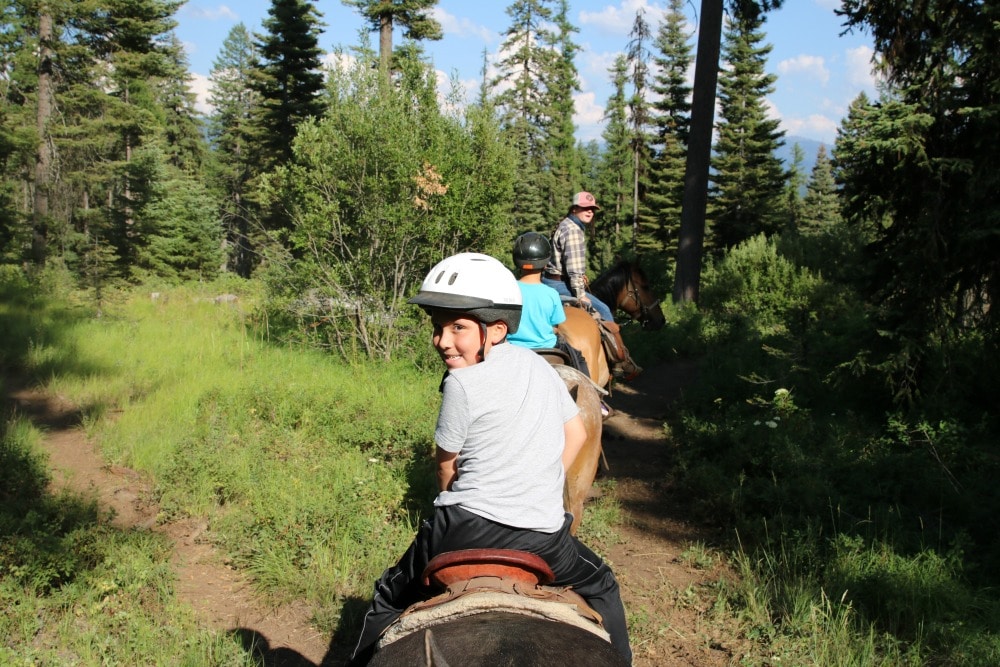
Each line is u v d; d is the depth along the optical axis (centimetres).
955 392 855
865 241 1939
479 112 1192
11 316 1261
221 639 469
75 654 445
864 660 459
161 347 1155
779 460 774
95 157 3309
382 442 798
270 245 1253
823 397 982
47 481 671
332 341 1180
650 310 1010
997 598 541
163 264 2761
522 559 251
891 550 588
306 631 498
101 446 783
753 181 5362
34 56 2923
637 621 518
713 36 2034
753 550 636
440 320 290
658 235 5503
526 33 5550
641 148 5281
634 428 1041
